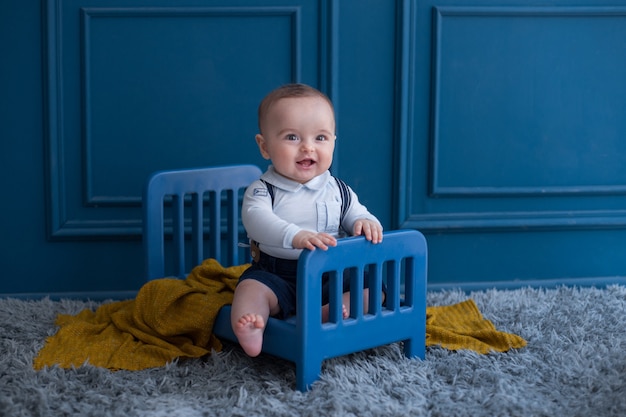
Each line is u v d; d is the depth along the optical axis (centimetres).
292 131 163
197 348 170
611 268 233
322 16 217
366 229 157
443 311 202
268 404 145
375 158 224
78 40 213
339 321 155
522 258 233
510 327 193
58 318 193
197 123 220
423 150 226
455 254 230
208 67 218
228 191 207
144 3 213
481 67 223
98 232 219
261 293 158
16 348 172
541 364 167
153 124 218
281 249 167
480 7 219
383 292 176
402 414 142
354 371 158
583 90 227
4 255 219
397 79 221
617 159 231
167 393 152
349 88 221
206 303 173
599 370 164
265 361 168
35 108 214
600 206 233
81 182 218
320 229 170
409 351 170
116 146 218
